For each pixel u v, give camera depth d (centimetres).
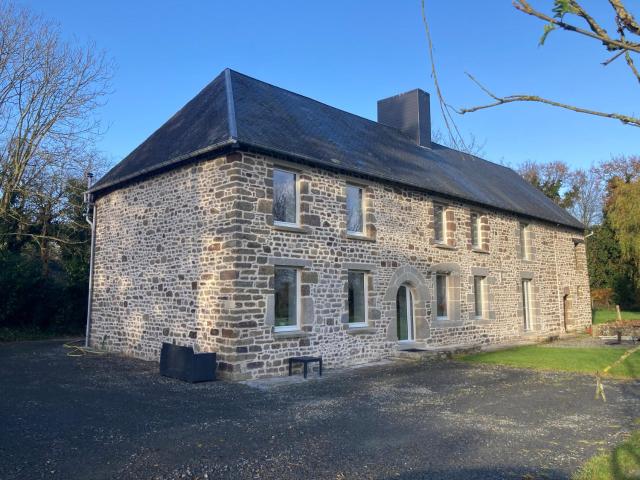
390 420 720
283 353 1103
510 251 1880
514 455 565
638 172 3697
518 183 2452
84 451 567
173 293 1209
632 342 1775
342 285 1245
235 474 503
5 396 860
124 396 873
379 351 1330
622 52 194
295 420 717
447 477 495
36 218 2097
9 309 1781
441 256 1563
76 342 1716
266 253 1093
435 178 1603
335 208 1250
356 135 1556
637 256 2472
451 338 1562
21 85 1864
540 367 1206
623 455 544
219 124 1155
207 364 1022
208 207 1124
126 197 1421
